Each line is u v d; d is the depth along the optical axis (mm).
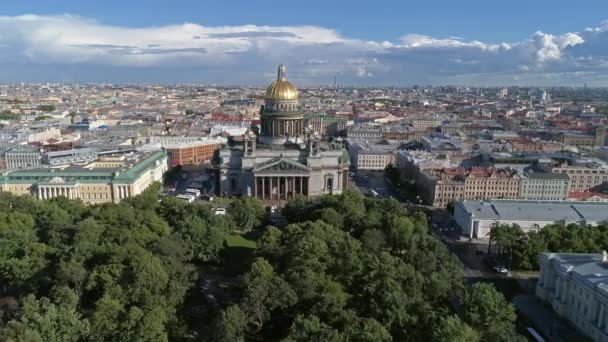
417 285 178875
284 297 165625
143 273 173000
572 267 197500
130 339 149625
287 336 146125
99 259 198750
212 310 191250
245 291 171500
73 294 170250
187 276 196875
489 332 154000
